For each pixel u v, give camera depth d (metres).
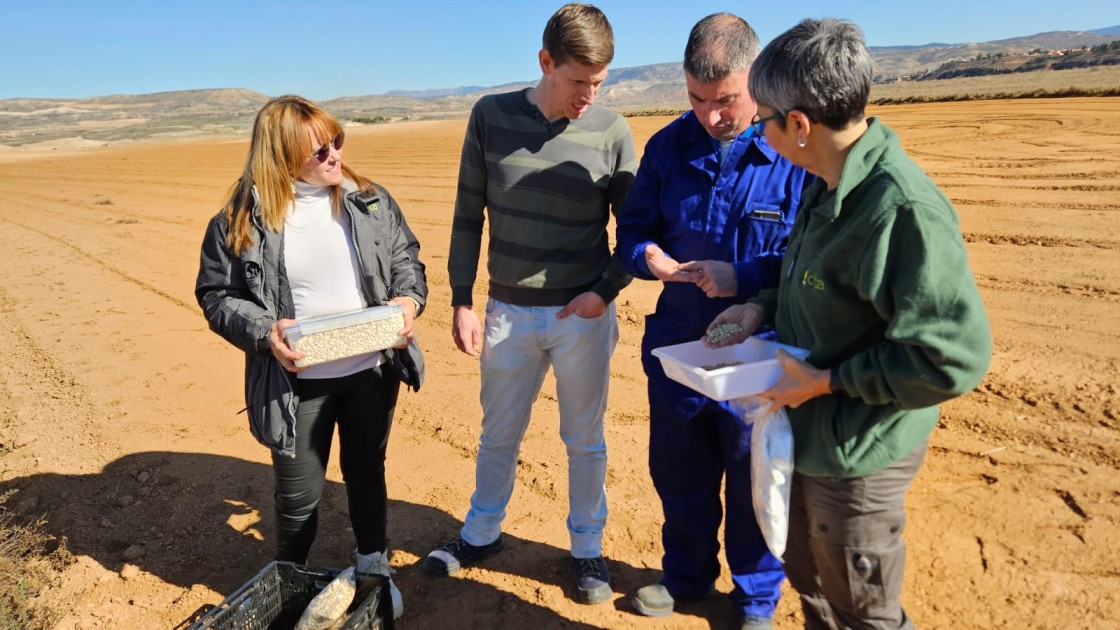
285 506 2.80
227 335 2.53
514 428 3.21
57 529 3.79
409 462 4.44
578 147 2.82
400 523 3.78
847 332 1.83
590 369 3.02
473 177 3.01
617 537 3.54
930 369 1.61
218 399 5.54
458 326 3.11
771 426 1.93
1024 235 8.19
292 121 2.47
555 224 2.88
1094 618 2.78
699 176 2.61
